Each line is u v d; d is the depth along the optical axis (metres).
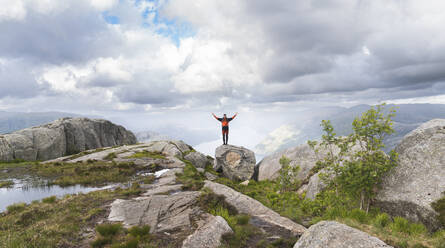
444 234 7.67
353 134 12.44
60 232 7.98
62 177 20.45
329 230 5.57
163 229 8.41
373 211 11.60
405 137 13.68
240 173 31.16
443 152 10.98
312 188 16.52
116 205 11.26
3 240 7.25
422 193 10.02
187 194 13.02
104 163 26.28
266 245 7.12
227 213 9.84
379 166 10.97
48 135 40.47
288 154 27.55
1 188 17.23
